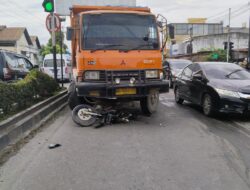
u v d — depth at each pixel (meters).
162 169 4.88
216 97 8.59
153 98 9.14
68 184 4.36
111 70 7.72
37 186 4.31
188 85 10.64
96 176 4.62
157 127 7.75
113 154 5.61
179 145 6.16
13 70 11.20
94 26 8.04
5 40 44.75
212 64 10.21
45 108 8.88
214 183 4.37
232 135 6.99
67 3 12.53
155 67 8.08
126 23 8.21
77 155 5.57
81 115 7.86
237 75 9.59
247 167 4.98
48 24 11.95
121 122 8.30
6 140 6.04
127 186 4.27
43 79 10.93
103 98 7.80
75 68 8.59
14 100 7.74
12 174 4.73
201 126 7.89
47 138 6.73
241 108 8.29
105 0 11.38
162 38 8.52
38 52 58.06
